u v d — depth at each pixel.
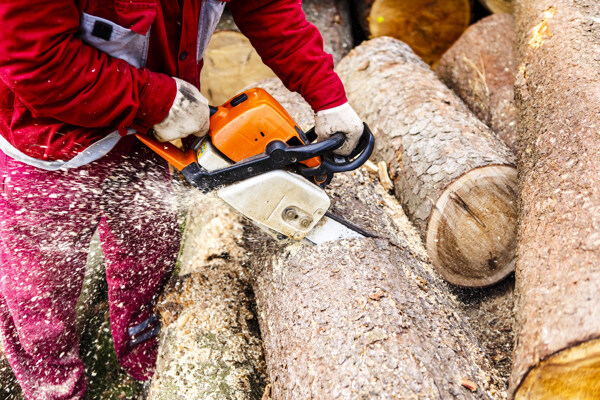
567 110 1.66
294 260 1.74
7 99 1.43
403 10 3.51
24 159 1.53
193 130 1.47
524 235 1.60
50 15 1.15
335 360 1.41
